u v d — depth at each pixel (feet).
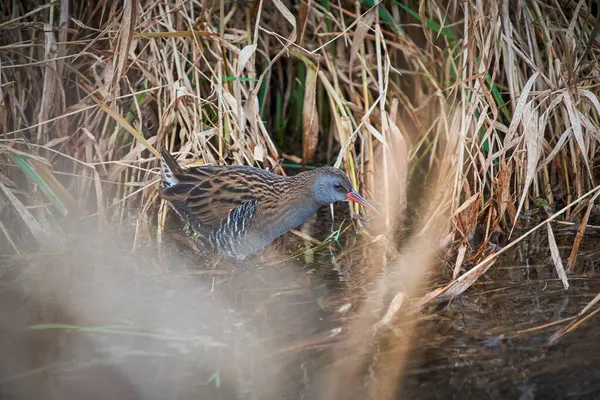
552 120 37.04
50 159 35.63
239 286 28.76
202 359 23.40
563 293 27.63
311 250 32.60
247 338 24.63
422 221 34.94
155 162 35.58
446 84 38.22
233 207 31.58
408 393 21.79
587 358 23.43
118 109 36.24
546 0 37.93
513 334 24.84
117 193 35.27
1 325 25.12
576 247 29.40
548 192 35.99
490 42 33.40
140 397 21.26
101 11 36.91
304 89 42.57
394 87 40.68
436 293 26.91
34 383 21.86
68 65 34.91
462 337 24.72
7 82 35.40
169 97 35.70
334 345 24.25
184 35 33.81
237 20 40.29
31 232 32.12
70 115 36.06
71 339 24.41
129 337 24.66
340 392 21.74
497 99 35.47
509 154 35.99
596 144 36.70
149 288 28.30
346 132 36.81
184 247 32.55
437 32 39.83
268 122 44.50
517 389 21.94
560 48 37.11
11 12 37.24
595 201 35.35
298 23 39.73
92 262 30.42
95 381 22.04
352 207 35.45
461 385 22.08
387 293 28.02
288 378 22.44
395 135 35.70
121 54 32.65
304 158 40.91
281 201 31.94
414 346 24.21
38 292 27.61
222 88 34.58
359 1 38.17
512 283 28.60
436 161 39.06
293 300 27.48
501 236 33.12
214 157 36.01
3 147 32.14
